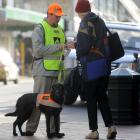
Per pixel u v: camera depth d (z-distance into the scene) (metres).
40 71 12.81
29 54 59.00
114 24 21.44
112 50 12.45
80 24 12.32
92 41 12.20
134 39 21.05
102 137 12.87
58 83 12.45
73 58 18.98
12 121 15.77
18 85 38.59
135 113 15.03
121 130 14.05
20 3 60.62
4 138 12.69
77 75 18.73
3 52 40.34
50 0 61.03
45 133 13.44
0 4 50.12
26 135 13.04
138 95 15.05
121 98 14.97
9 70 39.66
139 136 13.10
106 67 12.30
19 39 60.16
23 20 48.38
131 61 18.95
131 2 27.20
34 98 12.53
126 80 14.90
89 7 12.36
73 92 19.16
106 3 24.22
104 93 12.52
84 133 13.55
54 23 12.88
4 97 25.83
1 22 50.78
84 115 17.56
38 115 12.98
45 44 12.77
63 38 13.05
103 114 12.55
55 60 12.85
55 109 12.39
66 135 13.16
